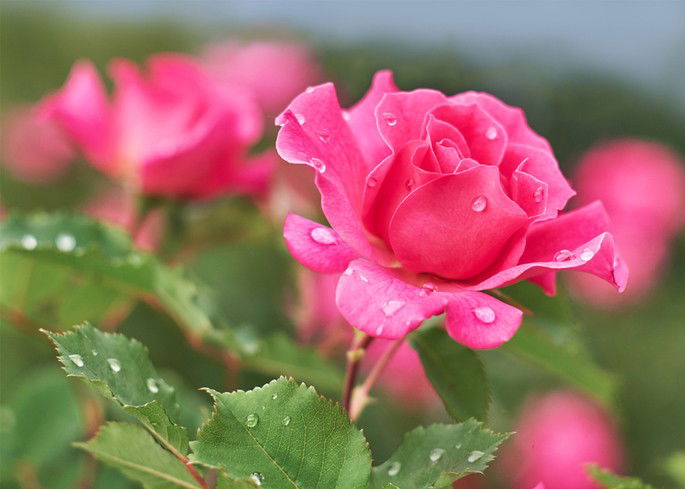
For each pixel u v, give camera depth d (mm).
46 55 2070
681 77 1709
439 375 473
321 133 434
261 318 859
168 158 617
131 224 640
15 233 568
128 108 649
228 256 905
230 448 412
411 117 443
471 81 1537
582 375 546
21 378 931
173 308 544
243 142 630
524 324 512
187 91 644
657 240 1277
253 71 1280
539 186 430
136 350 440
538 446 920
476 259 429
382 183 435
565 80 1622
